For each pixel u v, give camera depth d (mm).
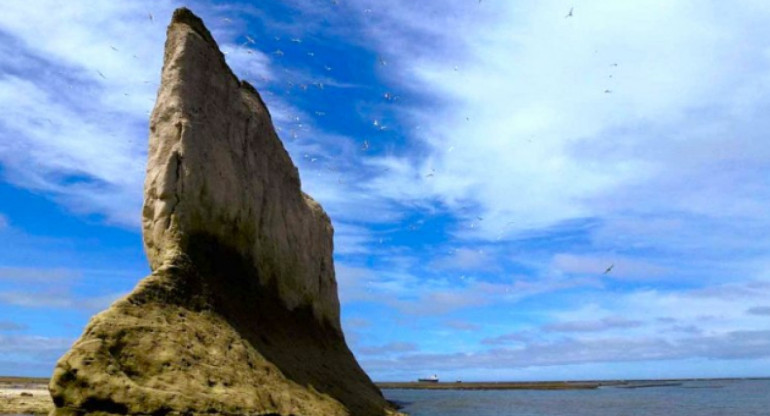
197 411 19109
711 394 102312
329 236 45500
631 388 140250
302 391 25312
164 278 23188
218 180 28641
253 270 31016
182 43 29000
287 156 40281
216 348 22453
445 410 57156
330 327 41406
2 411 34094
